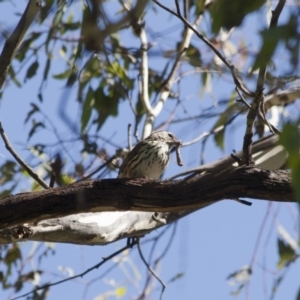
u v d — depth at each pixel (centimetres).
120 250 1134
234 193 819
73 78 571
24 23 900
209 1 1200
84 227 952
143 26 1367
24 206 834
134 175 1223
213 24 447
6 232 895
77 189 841
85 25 452
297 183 423
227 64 820
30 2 888
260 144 1117
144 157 1204
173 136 1244
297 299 468
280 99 1220
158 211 843
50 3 743
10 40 904
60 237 939
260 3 436
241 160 850
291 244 1161
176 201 828
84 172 1286
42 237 927
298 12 404
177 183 834
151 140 1221
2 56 910
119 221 993
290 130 430
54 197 838
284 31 402
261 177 809
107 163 1253
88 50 447
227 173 823
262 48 408
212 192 821
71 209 838
